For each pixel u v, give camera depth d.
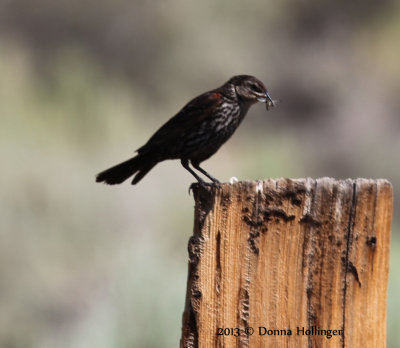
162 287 9.77
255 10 28.02
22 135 18.67
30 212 15.32
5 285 13.62
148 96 25.66
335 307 4.33
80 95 21.55
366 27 30.25
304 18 29.70
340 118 27.92
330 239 4.34
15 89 20.72
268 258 4.38
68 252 14.78
